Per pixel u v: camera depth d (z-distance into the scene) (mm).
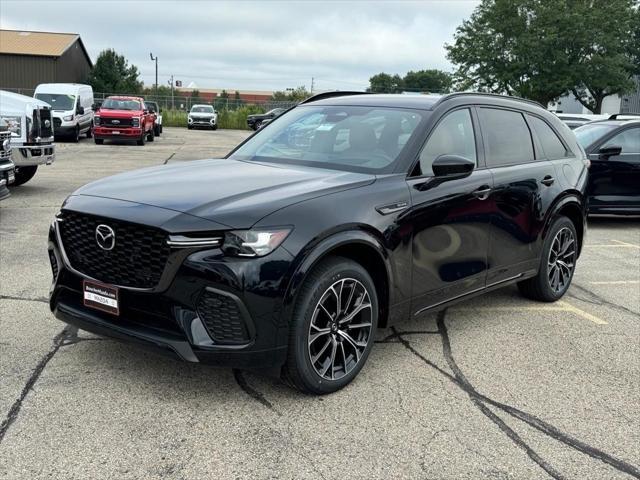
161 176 3936
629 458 3018
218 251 3088
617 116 10602
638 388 3803
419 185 3928
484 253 4492
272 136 4766
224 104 50844
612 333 4766
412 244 3842
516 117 5098
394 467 2852
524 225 4883
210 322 3121
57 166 15281
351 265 3482
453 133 4379
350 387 3639
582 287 6078
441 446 3043
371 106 4586
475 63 36688
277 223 3172
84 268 3498
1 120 7676
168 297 3133
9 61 48250
